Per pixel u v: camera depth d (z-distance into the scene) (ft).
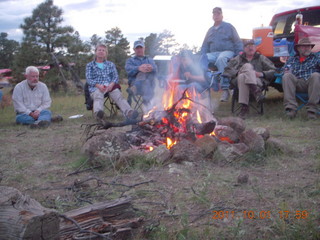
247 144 12.54
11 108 29.27
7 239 5.55
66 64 46.42
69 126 20.01
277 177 10.34
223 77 23.52
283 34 27.27
